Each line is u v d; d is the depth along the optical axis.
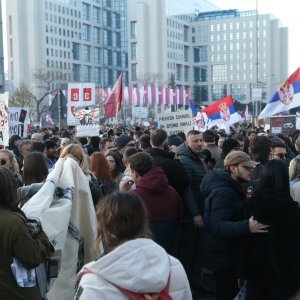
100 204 2.76
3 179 3.61
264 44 156.88
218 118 16.70
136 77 142.00
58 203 4.20
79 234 4.41
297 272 4.17
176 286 2.70
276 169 4.27
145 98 52.56
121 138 8.73
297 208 4.23
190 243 6.54
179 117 12.12
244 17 157.75
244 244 4.42
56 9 137.12
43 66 130.12
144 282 2.53
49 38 135.25
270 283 4.29
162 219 5.17
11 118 13.98
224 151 7.56
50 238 3.97
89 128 12.67
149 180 5.16
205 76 161.88
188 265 6.56
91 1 147.62
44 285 4.03
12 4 134.12
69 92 16.42
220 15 162.62
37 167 5.28
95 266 2.58
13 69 134.88
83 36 145.50
